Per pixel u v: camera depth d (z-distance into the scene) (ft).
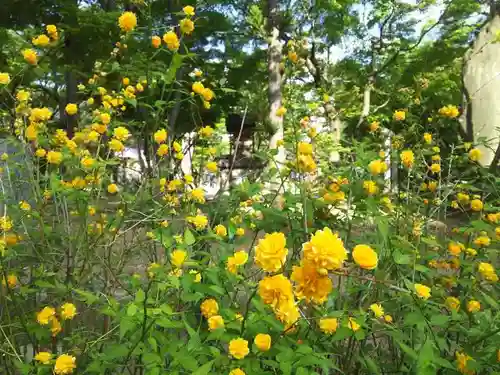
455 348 4.63
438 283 5.58
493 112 19.48
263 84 36.60
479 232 6.33
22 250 5.99
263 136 13.41
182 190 7.37
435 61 41.70
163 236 4.97
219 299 4.79
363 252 3.24
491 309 5.07
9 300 5.43
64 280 5.76
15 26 25.68
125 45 8.13
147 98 7.86
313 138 6.88
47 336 4.73
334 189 6.02
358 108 35.73
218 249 5.58
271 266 3.29
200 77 9.01
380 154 7.26
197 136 8.57
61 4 23.84
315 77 41.57
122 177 7.66
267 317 3.91
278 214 5.64
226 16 38.75
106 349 4.43
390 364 4.94
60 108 27.04
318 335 4.40
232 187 7.32
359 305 4.72
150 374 3.74
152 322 4.02
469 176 8.54
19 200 6.70
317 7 41.47
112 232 5.95
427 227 6.77
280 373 4.18
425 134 7.96
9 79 6.70
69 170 6.32
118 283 5.79
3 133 7.45
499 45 19.92
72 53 21.42
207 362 3.82
